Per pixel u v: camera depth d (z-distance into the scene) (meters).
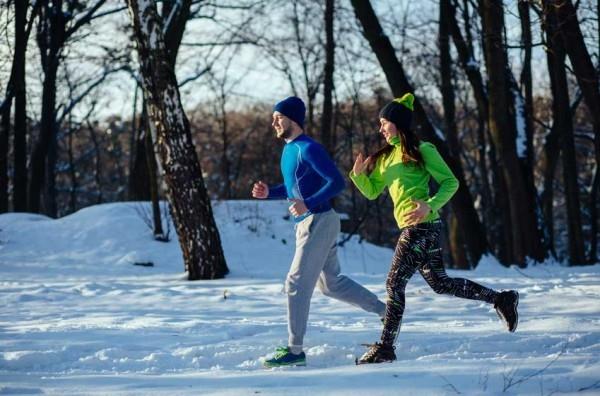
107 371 7.96
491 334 9.09
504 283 16.69
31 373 7.67
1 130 38.53
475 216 28.08
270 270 27.55
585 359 7.39
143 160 37.88
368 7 27.31
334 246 8.73
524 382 6.52
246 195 70.69
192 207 20.55
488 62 24.75
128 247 28.75
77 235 29.72
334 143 50.06
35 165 40.53
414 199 8.34
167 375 7.51
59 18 39.62
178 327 10.70
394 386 6.47
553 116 33.75
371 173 8.82
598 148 24.22
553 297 13.49
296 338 8.09
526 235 24.84
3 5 33.66
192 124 65.06
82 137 74.56
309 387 6.52
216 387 6.64
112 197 80.81
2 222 31.09
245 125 70.88
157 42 19.95
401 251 8.25
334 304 13.65
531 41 30.03
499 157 25.00
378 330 9.85
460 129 58.38
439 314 11.87
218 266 20.81
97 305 14.80
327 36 40.84
